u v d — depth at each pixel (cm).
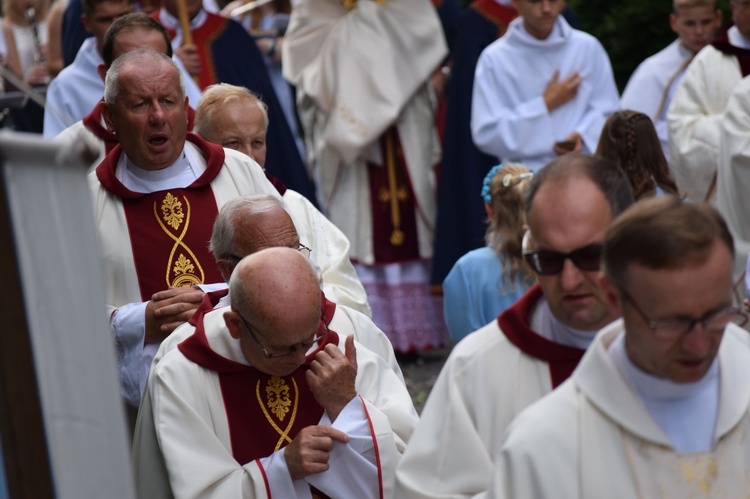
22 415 781
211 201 1684
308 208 1784
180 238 1661
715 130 2398
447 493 957
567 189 943
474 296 1786
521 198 1722
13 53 3581
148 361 1516
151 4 3088
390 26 2975
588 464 838
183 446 1244
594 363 855
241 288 1207
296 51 3033
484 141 2766
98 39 2270
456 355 1004
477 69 2831
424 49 2977
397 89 2938
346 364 1274
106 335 841
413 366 2955
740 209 2258
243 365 1283
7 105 2527
